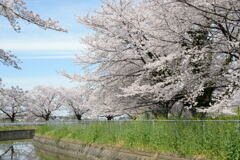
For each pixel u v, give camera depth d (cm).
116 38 1308
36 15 869
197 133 859
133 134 1145
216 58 1005
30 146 2561
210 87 980
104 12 1372
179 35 937
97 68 1444
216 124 799
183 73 927
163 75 1136
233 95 789
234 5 791
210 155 774
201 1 801
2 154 2066
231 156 712
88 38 1423
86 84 1508
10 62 995
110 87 1477
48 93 4784
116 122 1340
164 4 884
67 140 1812
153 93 1205
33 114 4841
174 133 946
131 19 1241
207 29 916
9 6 841
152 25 1087
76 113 4538
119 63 1420
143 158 989
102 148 1303
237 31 1020
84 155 1443
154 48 1111
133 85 1183
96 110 1548
